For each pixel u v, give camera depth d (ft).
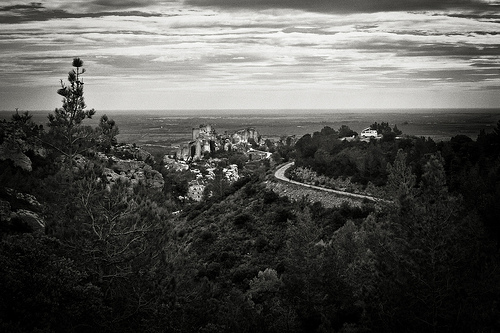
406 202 92.79
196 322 99.81
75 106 114.52
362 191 279.49
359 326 93.56
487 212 113.39
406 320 83.71
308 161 356.18
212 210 333.01
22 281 79.61
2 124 196.24
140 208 97.14
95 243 93.56
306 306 115.65
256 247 235.20
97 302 83.41
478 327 75.25
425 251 86.22
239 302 114.11
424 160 236.43
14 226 126.93
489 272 82.74
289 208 273.75
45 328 72.54
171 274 96.84
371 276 98.68
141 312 92.17
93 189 95.45
